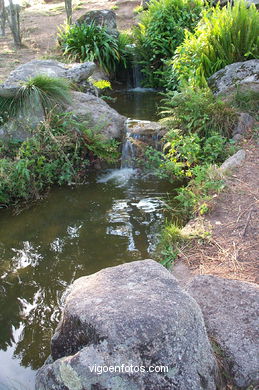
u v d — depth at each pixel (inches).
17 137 240.1
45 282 160.9
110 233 188.4
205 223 169.8
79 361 84.4
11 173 217.6
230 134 238.8
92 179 239.5
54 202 218.5
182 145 236.4
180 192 197.8
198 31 313.3
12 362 127.2
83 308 91.7
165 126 253.8
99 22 434.0
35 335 136.3
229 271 142.9
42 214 208.8
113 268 108.7
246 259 148.4
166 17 398.3
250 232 161.8
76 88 299.0
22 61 380.2
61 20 546.3
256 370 94.5
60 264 170.7
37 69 293.0
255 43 295.0
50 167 231.0
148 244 177.8
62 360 88.1
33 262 173.3
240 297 110.4
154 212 201.9
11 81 265.3
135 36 421.7
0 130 240.5
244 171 201.8
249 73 271.1
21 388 118.6
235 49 291.9
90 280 106.0
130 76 413.7
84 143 247.0
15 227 199.5
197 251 155.8
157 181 233.3
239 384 94.0
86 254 175.6
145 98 367.6
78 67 306.0
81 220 200.8
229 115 239.9
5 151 235.5
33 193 223.5
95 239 185.0
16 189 221.6
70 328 92.5
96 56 394.3
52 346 97.7
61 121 247.9
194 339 88.0
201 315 94.0
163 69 392.5
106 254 174.4
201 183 196.5
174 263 152.1
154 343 84.3
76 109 261.6
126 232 188.1
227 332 101.4
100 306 91.0
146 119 305.9
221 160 222.7
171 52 390.9
